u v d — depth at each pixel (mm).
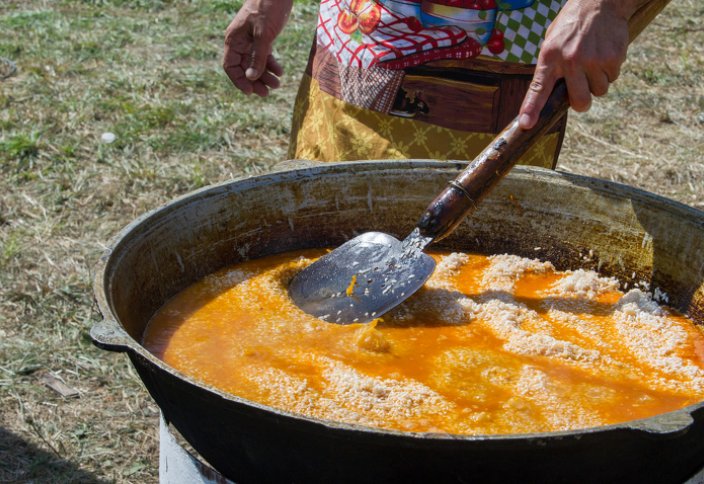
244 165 4094
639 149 4414
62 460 2357
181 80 4980
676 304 1790
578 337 1674
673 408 1452
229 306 1744
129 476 2328
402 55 2025
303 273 1810
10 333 2842
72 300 3021
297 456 1198
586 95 1583
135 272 1607
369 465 1160
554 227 1938
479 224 1988
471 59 2016
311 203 1923
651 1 1625
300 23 5875
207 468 1424
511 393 1487
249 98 4816
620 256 1875
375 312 1671
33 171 3930
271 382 1491
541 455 1123
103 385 2654
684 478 1369
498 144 1598
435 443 1085
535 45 2006
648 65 5406
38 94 4695
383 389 1468
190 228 1771
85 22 5801
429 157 2104
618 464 1193
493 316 1721
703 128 4672
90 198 3723
